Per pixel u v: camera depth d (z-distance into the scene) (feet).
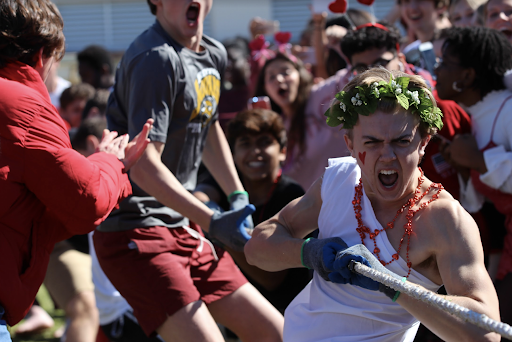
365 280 5.92
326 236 6.94
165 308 9.09
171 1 9.32
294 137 14.88
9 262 6.73
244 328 9.62
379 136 6.11
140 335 10.93
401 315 6.57
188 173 10.19
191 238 9.89
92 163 7.34
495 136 10.82
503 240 11.35
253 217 12.01
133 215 9.49
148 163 8.93
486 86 10.82
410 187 6.35
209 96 9.98
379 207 6.59
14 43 6.89
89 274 12.62
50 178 6.77
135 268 9.36
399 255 6.31
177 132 9.60
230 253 10.88
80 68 22.18
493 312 5.55
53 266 12.55
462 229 6.03
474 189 11.16
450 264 5.97
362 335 6.57
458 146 10.82
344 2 12.46
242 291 9.77
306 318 7.08
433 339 11.00
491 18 13.56
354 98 6.21
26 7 6.98
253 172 11.97
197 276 9.75
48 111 6.86
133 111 9.14
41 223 7.20
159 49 9.16
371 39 11.80
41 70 7.50
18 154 6.62
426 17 15.31
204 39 10.27
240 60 19.24
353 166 6.94
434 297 5.34
